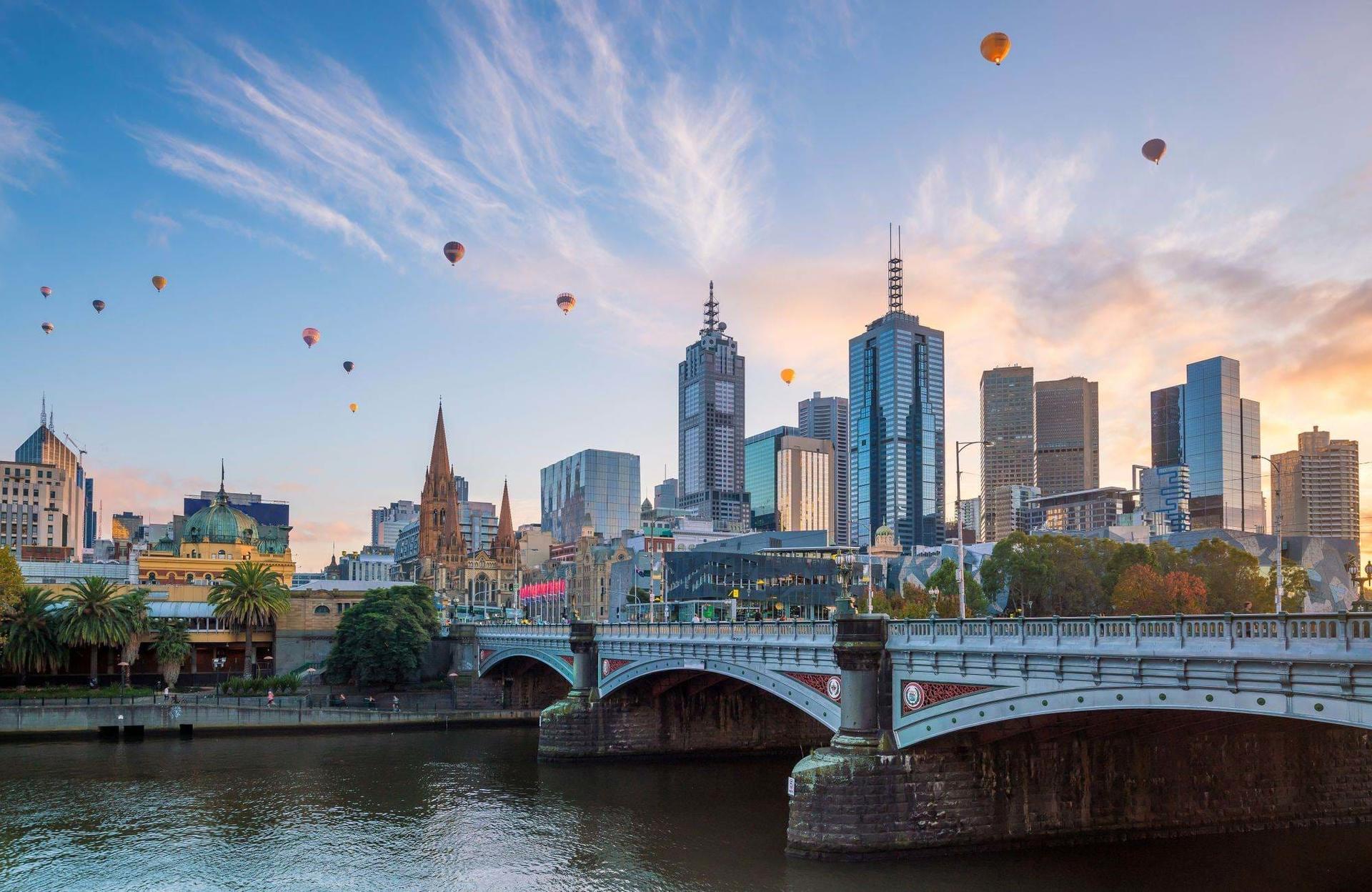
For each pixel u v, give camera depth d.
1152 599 122.12
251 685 132.38
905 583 180.88
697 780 88.56
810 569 192.00
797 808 59.31
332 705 129.12
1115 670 46.84
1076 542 152.25
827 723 64.88
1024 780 60.47
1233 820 63.94
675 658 84.12
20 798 81.62
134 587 165.62
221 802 79.88
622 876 58.75
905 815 58.22
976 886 53.56
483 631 136.62
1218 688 42.94
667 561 187.88
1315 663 39.06
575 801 79.31
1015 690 51.94
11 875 60.91
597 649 99.12
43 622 128.38
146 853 65.31
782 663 69.44
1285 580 145.25
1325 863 57.22
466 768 95.25
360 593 162.75
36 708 114.81
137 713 117.88
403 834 69.56
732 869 58.75
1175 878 54.59
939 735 56.81
